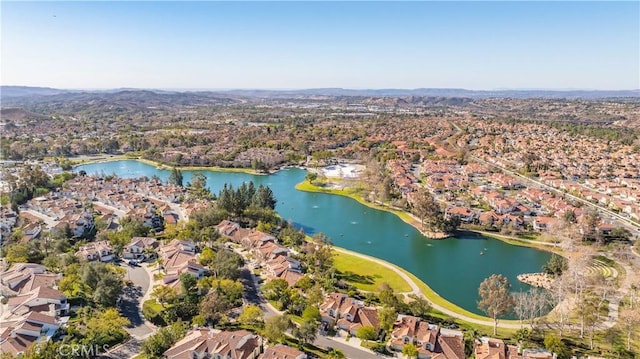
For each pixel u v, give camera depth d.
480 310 142.00
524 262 183.12
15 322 115.06
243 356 104.75
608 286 151.50
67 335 112.38
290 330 122.12
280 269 157.38
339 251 192.75
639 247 186.25
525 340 119.62
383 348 115.56
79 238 192.00
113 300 131.12
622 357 111.50
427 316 134.88
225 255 158.12
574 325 129.25
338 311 130.50
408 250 196.88
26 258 162.25
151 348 106.81
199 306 127.81
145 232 197.00
